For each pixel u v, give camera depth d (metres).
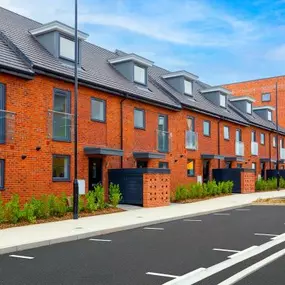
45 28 15.91
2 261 7.16
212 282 5.65
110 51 22.98
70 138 15.30
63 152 14.98
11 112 12.89
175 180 21.38
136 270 6.42
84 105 16.06
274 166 35.19
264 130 33.53
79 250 8.14
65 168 15.21
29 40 15.92
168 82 24.36
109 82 17.44
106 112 17.16
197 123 23.70
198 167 23.58
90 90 16.38
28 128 13.69
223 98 28.12
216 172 25.50
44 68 14.02
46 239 8.83
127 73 19.84
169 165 20.97
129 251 8.00
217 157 24.52
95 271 6.38
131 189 16.83
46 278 5.98
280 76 44.50
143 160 19.38
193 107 22.62
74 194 12.45
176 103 21.55
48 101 14.52
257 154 31.62
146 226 11.73
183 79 23.89
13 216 11.26
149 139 19.69
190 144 22.70
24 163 13.50
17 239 8.80
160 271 6.34
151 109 19.92
